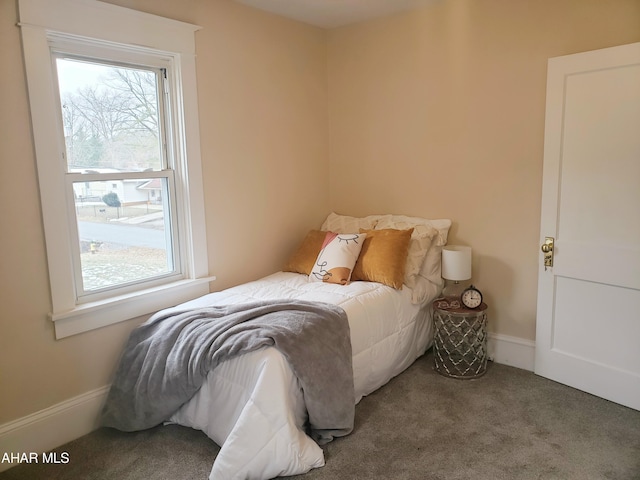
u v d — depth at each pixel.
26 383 2.22
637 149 2.36
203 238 2.93
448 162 3.24
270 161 3.36
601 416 2.44
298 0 3.03
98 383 2.48
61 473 2.10
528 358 3.02
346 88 3.70
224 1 2.94
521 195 2.95
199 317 2.38
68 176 2.34
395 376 2.94
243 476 1.90
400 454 2.16
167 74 2.73
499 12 2.89
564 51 2.69
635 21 2.43
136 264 2.69
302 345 2.11
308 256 3.25
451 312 2.89
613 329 2.53
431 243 3.20
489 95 3.00
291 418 2.00
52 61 2.26
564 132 2.61
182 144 2.78
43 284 2.24
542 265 2.81
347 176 3.80
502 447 2.20
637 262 2.39
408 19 3.29
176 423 2.44
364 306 2.63
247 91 3.14
